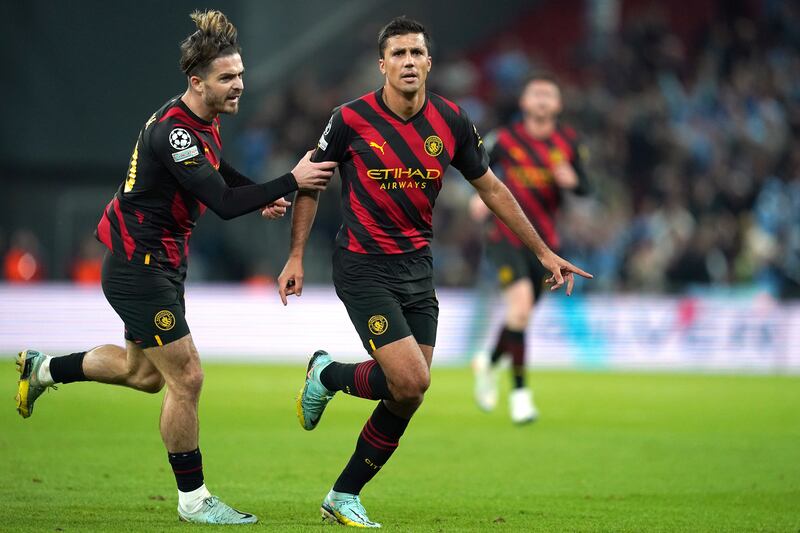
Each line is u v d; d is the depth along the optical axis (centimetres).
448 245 6153
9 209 6078
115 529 1725
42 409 3356
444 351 5297
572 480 2358
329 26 6556
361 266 1808
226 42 1784
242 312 5244
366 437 1819
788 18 7944
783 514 1991
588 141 6769
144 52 6056
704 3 8181
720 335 5394
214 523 1789
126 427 3008
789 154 7162
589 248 6112
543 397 4041
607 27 7831
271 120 6284
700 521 1916
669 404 3853
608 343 5331
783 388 4488
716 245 6175
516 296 3244
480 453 2720
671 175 6669
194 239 6106
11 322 5072
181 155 1761
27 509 1900
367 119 1798
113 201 1873
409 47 1761
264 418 3291
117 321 5125
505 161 3319
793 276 6325
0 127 6000
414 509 2006
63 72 6016
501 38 7956
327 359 1914
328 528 1759
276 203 1953
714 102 7406
